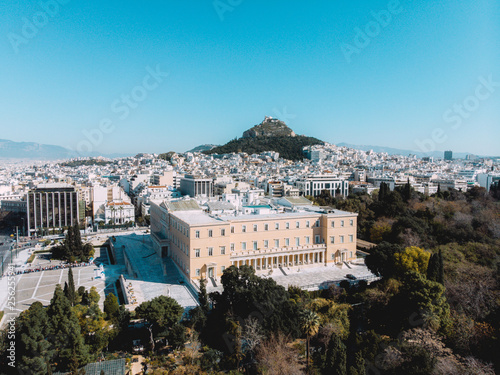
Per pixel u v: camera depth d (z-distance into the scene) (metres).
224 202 145.75
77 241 160.75
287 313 74.94
